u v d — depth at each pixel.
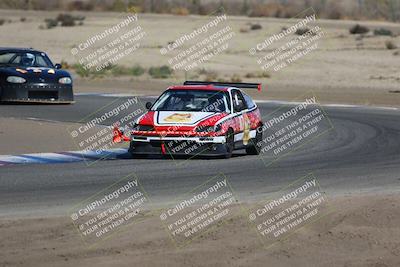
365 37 149.50
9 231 27.20
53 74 69.69
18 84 67.56
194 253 25.39
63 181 36.31
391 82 104.88
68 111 66.69
